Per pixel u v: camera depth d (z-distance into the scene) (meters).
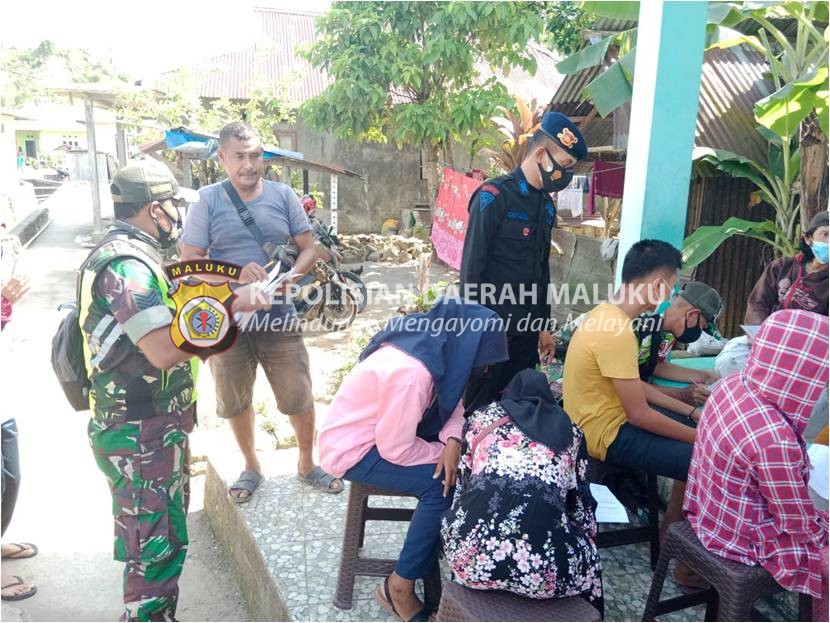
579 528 2.13
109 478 2.46
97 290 2.28
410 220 15.21
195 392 2.60
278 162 10.55
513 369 3.34
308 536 3.03
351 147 15.27
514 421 2.18
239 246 3.17
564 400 2.88
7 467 3.11
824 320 2.00
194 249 3.15
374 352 2.47
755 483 2.07
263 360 3.26
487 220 3.06
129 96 12.10
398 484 2.42
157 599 2.51
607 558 2.92
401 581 2.40
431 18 9.45
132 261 2.28
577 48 10.18
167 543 2.48
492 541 2.00
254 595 3.01
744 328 3.15
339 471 2.44
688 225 6.41
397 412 2.30
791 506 2.00
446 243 10.10
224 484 3.45
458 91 10.36
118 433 2.38
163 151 11.21
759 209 6.47
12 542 3.52
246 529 3.10
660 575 2.35
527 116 9.37
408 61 9.71
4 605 3.07
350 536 2.54
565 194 9.08
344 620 2.50
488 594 2.05
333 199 12.04
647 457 2.63
